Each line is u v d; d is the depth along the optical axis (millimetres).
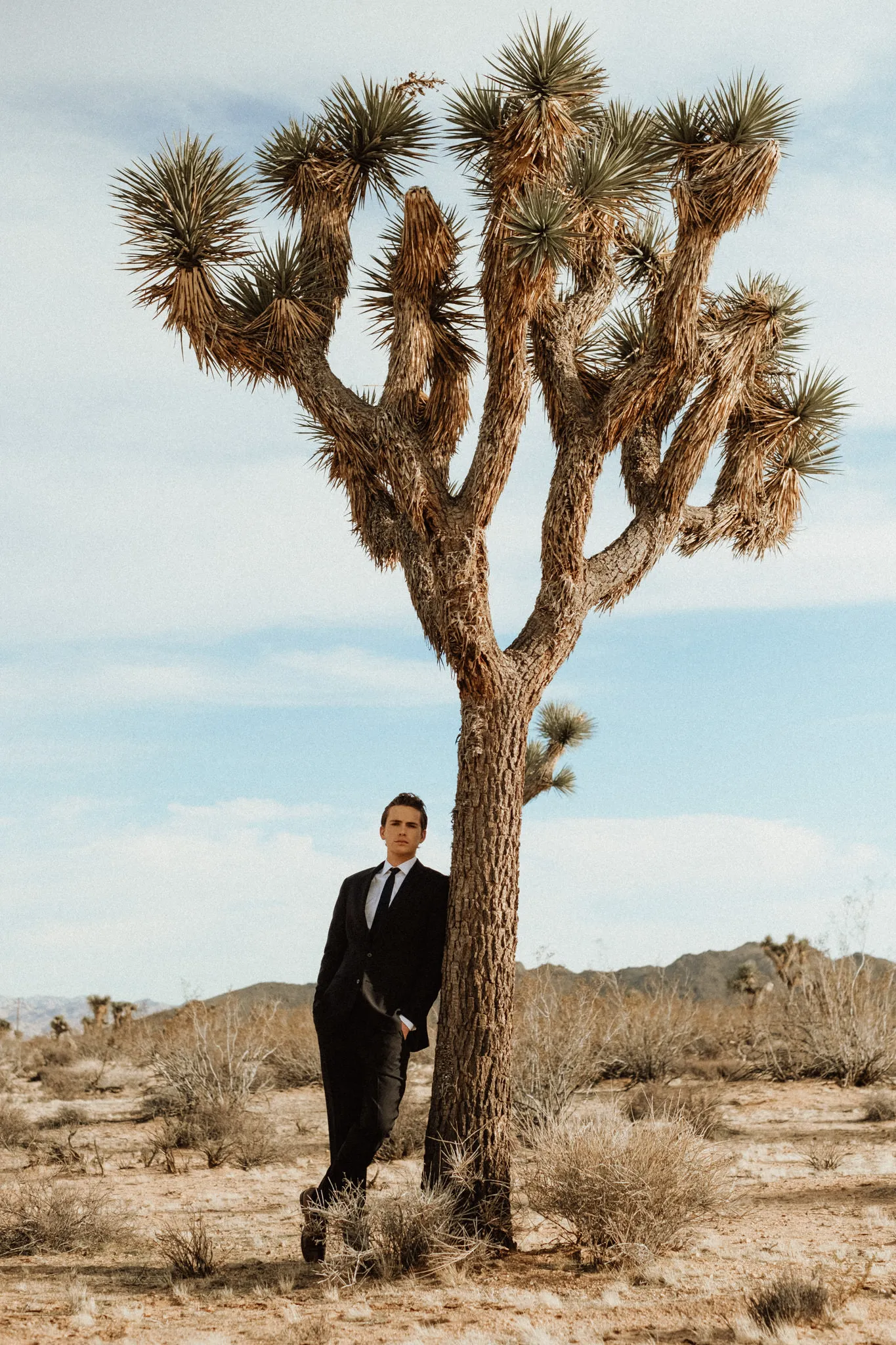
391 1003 5711
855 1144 10414
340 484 7609
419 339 6605
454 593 6043
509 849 5992
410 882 5906
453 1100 5816
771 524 8188
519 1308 4734
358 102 7520
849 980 17047
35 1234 6488
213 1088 14352
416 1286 5207
